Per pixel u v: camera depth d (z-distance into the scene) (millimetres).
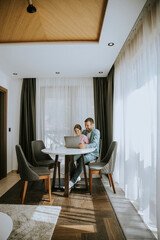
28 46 2639
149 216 1807
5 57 3051
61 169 4191
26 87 4316
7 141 4039
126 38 2438
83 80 4391
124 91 2799
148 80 1844
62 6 1866
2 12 1943
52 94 4359
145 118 1927
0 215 1229
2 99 3895
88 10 1943
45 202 2396
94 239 1620
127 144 2621
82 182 3289
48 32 2396
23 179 2336
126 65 2654
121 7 1783
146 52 1883
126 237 1629
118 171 3297
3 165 3764
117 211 2139
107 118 4184
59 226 1827
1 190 2893
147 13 1857
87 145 2957
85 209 2199
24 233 1680
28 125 4242
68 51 2836
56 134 4285
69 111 4336
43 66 3533
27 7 1727
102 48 2746
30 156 4184
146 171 1896
